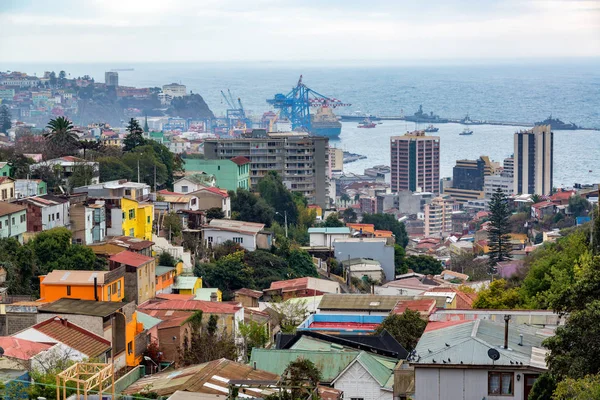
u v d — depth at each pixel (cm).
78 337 10112
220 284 18600
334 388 8406
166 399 8306
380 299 13225
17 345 9225
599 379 6106
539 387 6469
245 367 9125
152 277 15438
